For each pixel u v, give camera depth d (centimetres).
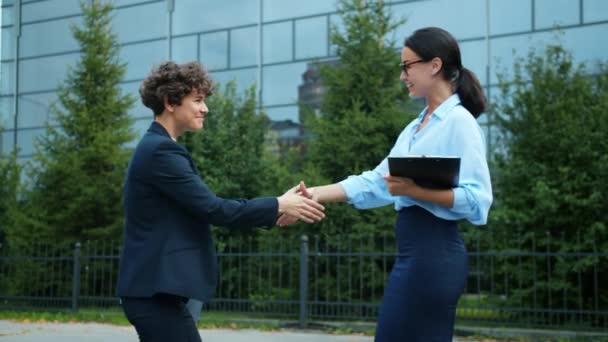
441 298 238
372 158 1057
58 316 1029
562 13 1386
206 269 253
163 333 247
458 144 241
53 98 1923
